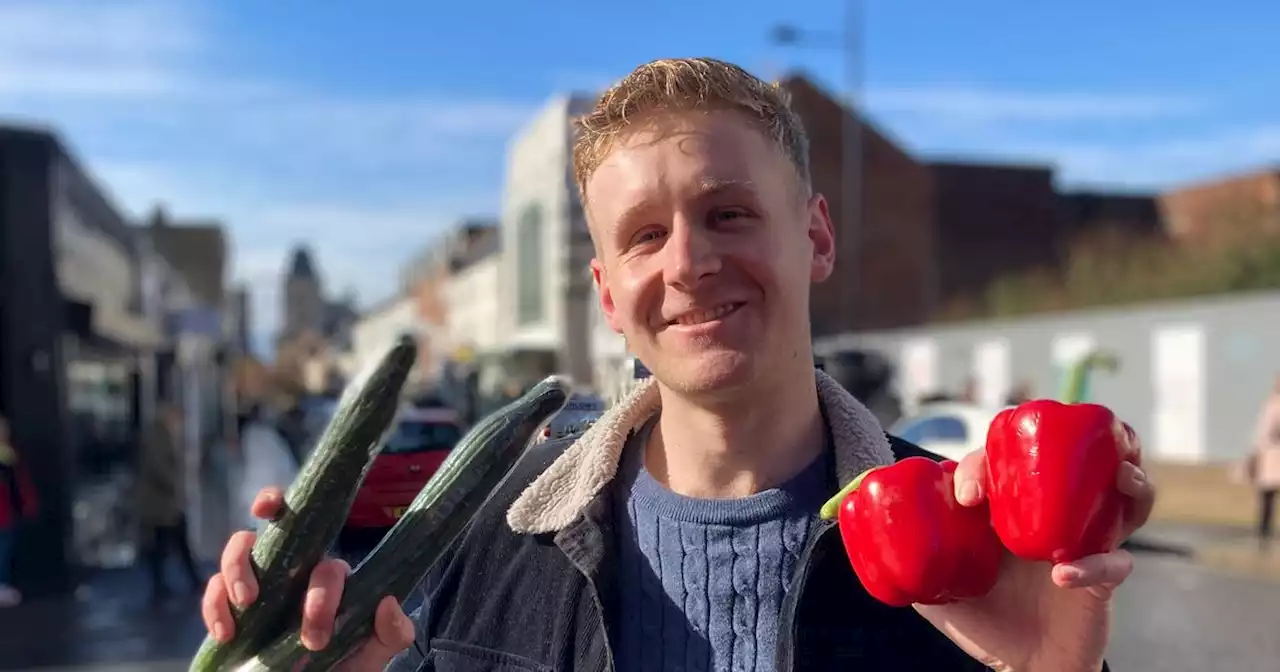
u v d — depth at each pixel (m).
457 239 58.56
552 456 1.87
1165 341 16.22
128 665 7.29
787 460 1.60
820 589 1.49
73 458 10.48
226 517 12.85
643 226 1.53
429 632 1.79
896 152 33.88
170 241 47.25
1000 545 1.24
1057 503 1.11
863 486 1.30
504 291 32.19
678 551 1.59
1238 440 14.97
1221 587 9.51
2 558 9.19
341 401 1.28
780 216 1.53
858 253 33.09
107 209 12.76
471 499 1.35
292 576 1.25
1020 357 19.42
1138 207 35.44
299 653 1.24
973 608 1.30
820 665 1.47
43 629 8.36
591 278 1.86
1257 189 22.61
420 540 1.32
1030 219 34.47
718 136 1.49
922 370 22.34
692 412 1.60
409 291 70.62
